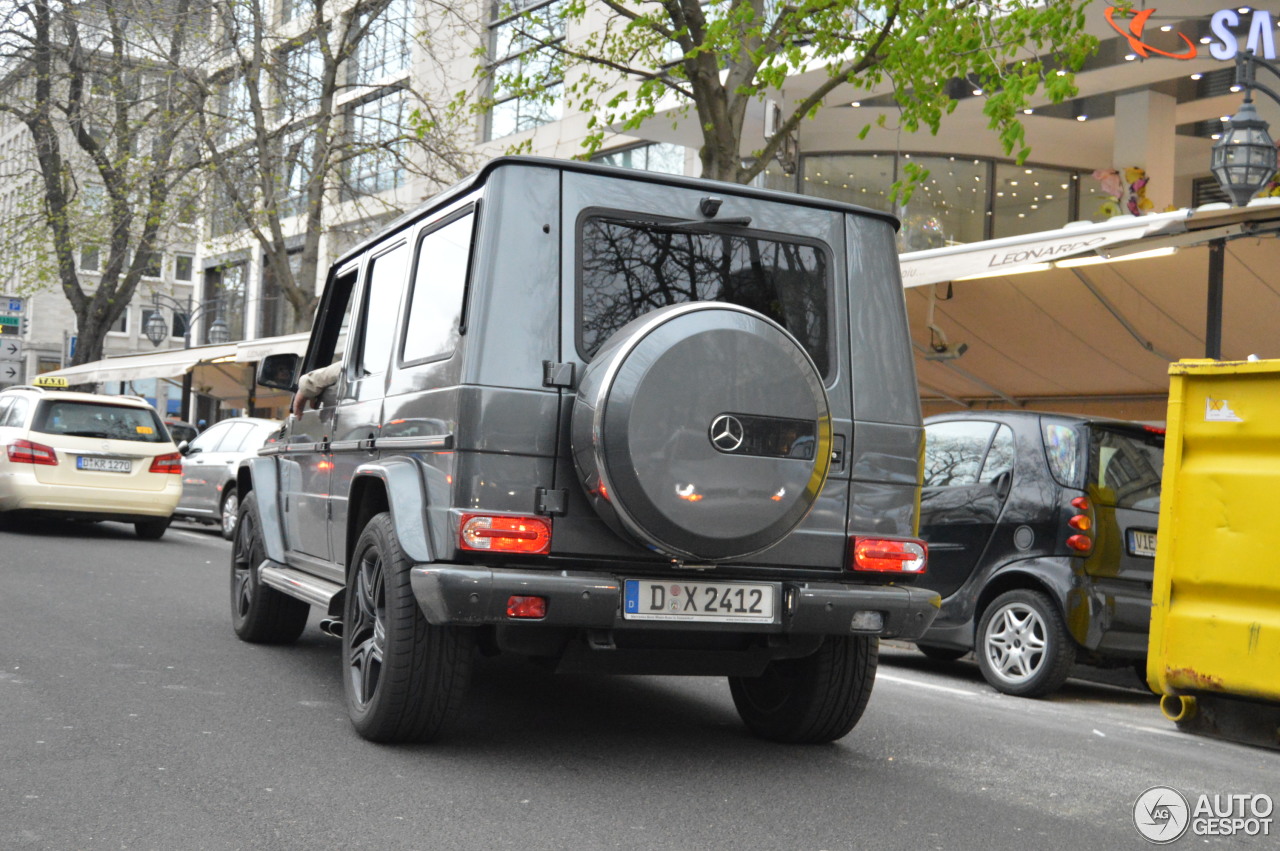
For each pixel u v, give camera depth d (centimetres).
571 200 482
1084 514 762
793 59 1348
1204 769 561
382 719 488
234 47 2169
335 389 635
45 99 2530
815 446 462
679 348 445
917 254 1077
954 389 1522
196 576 1129
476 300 466
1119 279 1120
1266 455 609
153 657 690
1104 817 460
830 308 522
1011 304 1241
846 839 407
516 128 2491
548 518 458
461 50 2533
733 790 465
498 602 441
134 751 478
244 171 2156
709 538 448
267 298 3506
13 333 2841
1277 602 602
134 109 2383
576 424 456
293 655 725
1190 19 1459
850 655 532
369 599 518
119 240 2572
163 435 1529
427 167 2309
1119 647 759
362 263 643
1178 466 641
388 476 496
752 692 577
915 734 600
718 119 1362
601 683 703
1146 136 1681
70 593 946
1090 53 1154
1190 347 1213
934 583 837
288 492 711
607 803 436
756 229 513
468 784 451
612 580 453
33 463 1438
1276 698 596
